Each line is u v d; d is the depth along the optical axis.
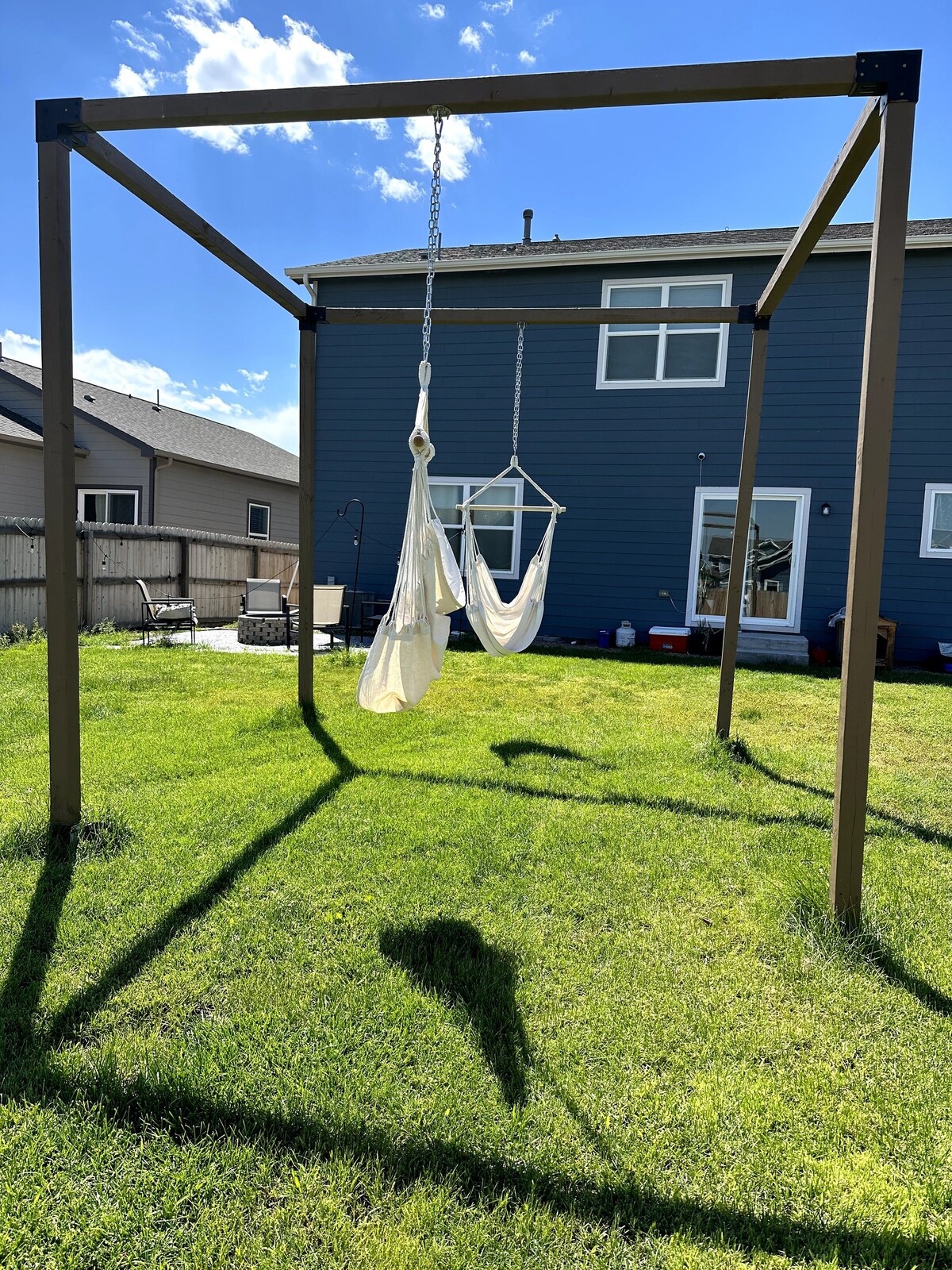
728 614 4.10
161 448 11.95
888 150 2.04
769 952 2.06
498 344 9.37
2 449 10.74
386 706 3.11
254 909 2.20
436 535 2.96
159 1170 1.31
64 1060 1.56
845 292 8.38
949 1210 1.27
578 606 9.41
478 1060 1.59
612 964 1.98
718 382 8.79
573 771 3.65
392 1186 1.29
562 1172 1.32
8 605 7.41
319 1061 1.58
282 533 16.02
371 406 9.79
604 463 9.22
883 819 3.14
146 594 7.84
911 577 8.45
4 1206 1.23
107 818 2.73
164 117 2.29
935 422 8.27
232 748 3.90
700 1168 1.35
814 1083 1.56
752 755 4.01
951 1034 1.73
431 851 2.64
